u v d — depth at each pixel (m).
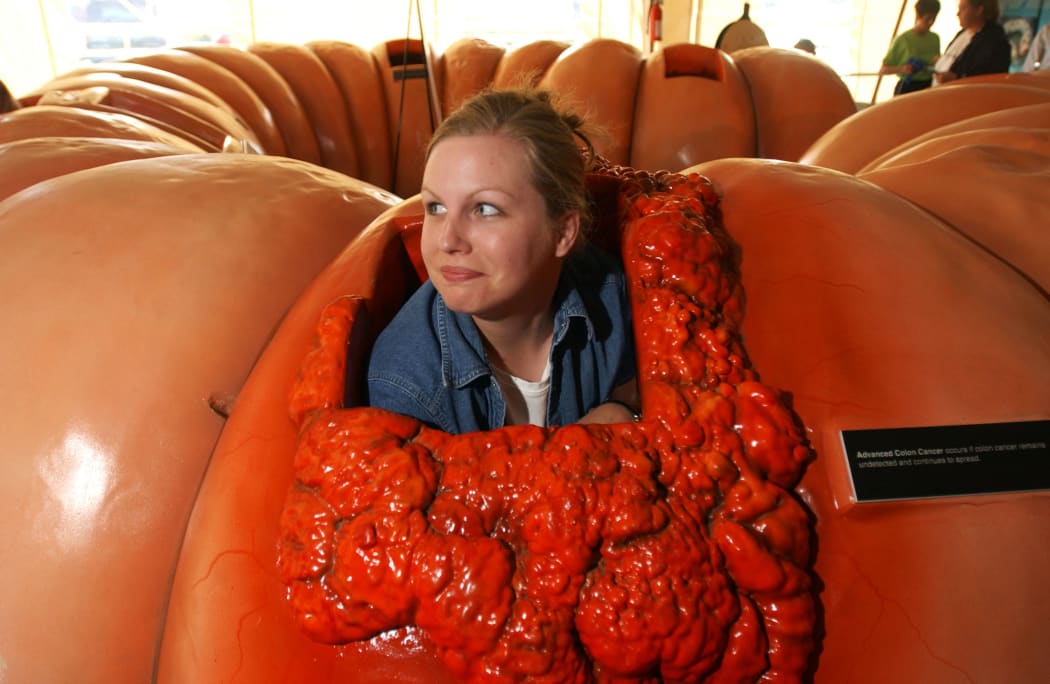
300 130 4.98
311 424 1.32
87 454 1.58
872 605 1.25
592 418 1.55
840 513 1.28
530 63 5.14
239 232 1.85
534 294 1.47
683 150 4.44
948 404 1.30
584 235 1.67
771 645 1.21
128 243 1.77
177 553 1.60
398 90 5.31
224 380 1.69
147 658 1.60
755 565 1.19
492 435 1.25
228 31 8.62
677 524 1.19
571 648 1.16
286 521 1.27
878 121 2.79
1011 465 1.27
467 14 8.65
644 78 4.67
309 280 1.84
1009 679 1.20
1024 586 1.21
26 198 1.92
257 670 1.30
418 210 1.78
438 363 1.43
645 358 1.40
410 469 1.21
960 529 1.24
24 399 1.61
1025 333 1.38
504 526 1.20
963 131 2.18
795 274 1.48
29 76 8.12
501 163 1.28
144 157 2.43
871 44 8.35
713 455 1.23
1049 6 5.46
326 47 5.46
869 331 1.37
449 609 1.14
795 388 1.38
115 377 1.63
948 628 1.21
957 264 1.46
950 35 8.11
